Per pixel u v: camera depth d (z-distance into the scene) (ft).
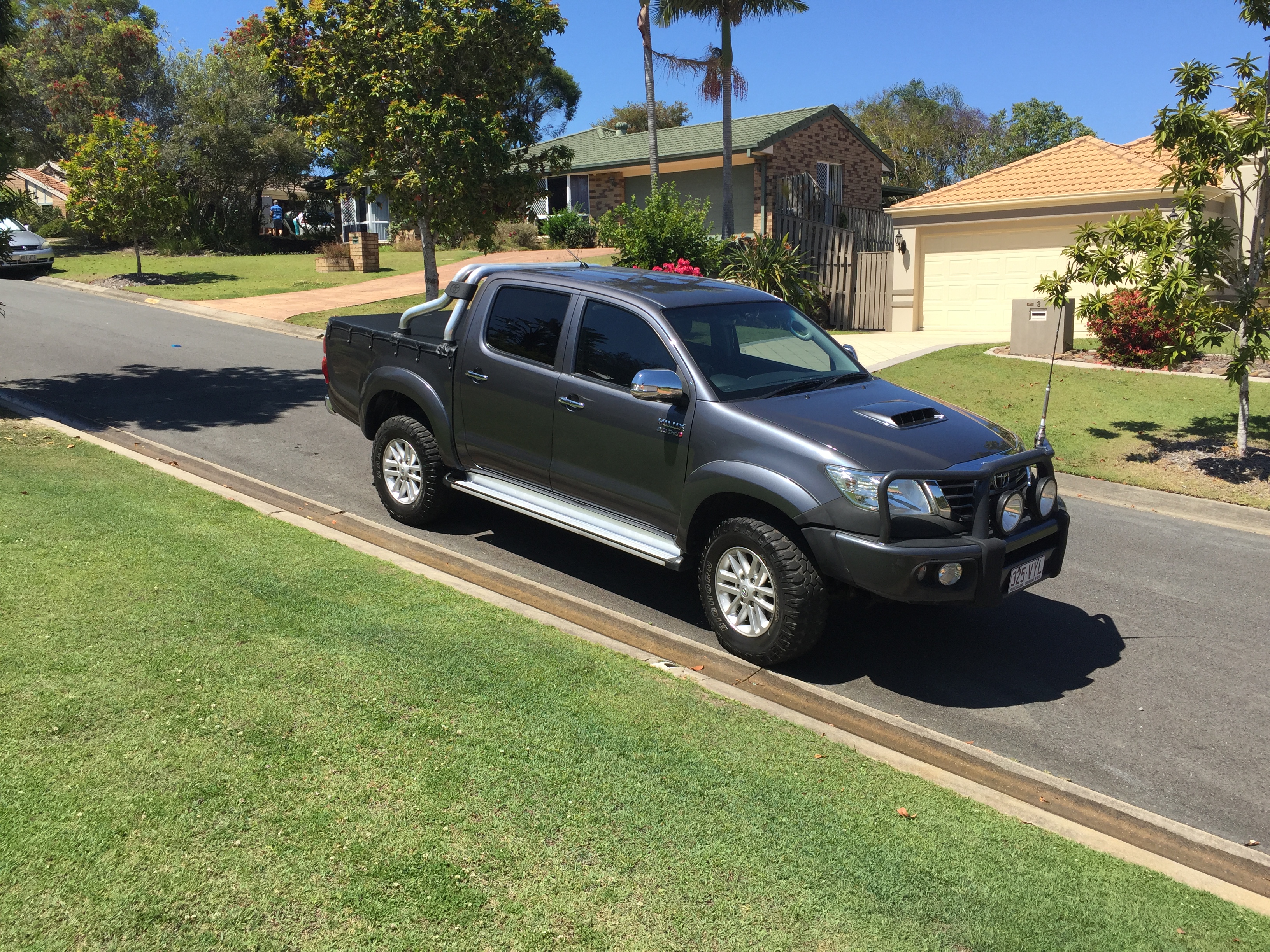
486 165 53.21
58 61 115.44
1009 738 15.25
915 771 13.35
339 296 73.92
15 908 8.91
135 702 12.76
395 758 12.00
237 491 25.03
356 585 17.97
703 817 11.42
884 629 19.33
